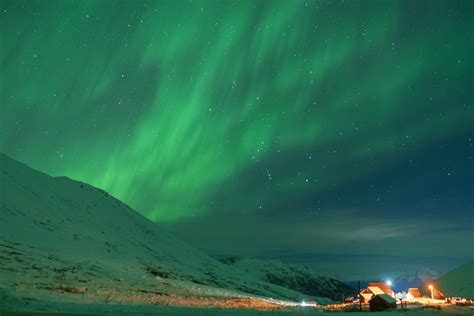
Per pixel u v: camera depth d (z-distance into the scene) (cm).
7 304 4034
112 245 13975
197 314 4188
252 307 5962
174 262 15438
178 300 6494
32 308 3959
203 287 10419
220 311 4609
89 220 16362
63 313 3734
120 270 9656
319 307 7594
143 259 13400
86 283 7056
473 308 6619
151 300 6044
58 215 14825
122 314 3862
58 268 8025
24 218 12644
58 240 11725
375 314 5219
